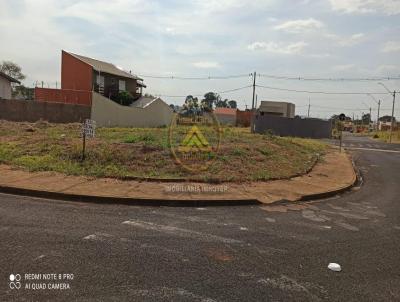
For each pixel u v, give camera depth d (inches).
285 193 396.8
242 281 180.1
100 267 186.9
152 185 386.6
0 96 1461.6
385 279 193.6
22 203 309.3
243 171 470.6
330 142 1552.7
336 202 391.5
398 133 2379.4
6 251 201.3
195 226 267.3
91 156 485.7
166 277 179.5
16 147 550.6
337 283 185.2
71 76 1633.9
